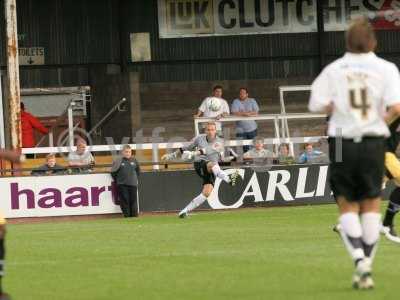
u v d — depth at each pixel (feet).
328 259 89.25
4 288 78.43
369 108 68.64
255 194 179.11
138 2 236.84
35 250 107.55
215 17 240.12
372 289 69.82
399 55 245.65
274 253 95.61
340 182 69.92
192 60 239.30
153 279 80.23
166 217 163.84
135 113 227.20
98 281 80.53
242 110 209.97
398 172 103.24
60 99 232.53
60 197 171.73
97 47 235.20
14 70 183.73
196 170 161.68
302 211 162.40
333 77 69.21
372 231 71.05
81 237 122.83
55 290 76.64
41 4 232.32
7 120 194.18
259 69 241.76
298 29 242.99
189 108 239.30
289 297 68.33
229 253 96.99
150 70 237.66
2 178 169.99
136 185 171.32
